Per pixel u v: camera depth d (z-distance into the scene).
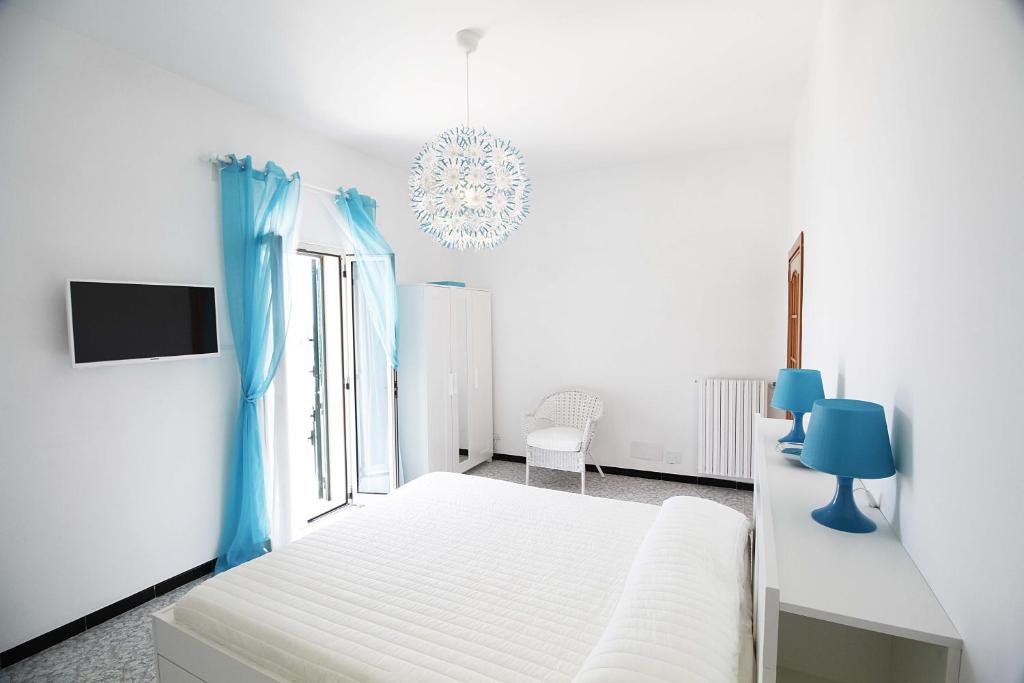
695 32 2.38
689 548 1.67
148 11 2.13
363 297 3.87
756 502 2.00
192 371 2.78
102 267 2.37
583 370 4.75
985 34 0.83
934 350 1.04
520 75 2.78
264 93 2.93
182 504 2.74
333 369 3.94
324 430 3.98
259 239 3.00
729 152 4.08
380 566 1.86
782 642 1.34
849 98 1.80
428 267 4.80
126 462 2.49
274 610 1.58
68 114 2.25
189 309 2.66
